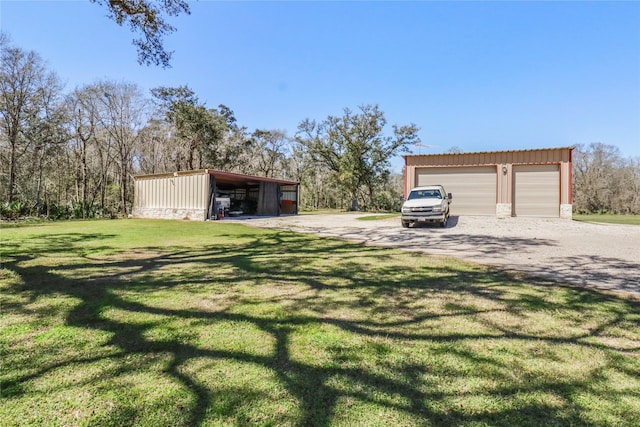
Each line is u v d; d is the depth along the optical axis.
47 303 3.67
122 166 26.94
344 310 3.57
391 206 41.62
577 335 2.92
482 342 2.77
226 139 35.31
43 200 25.38
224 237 10.20
